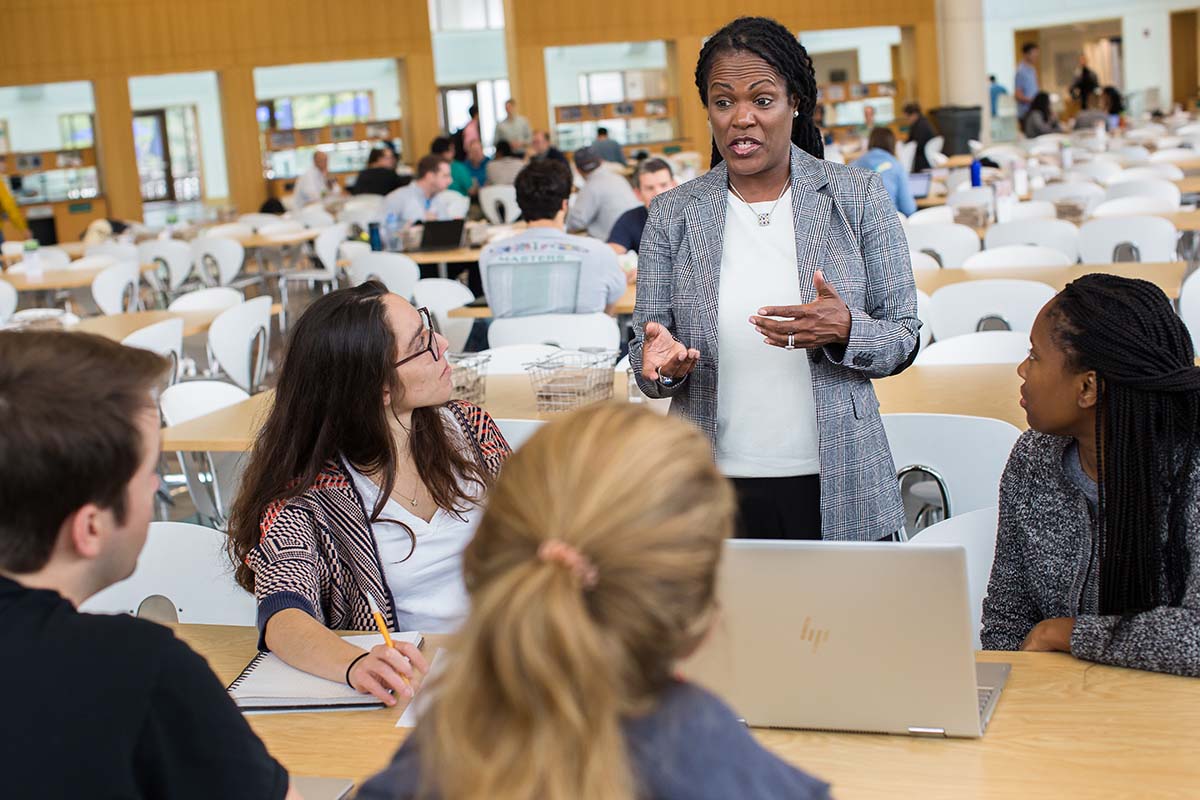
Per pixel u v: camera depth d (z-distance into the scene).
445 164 9.08
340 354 2.19
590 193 7.37
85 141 18.61
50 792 1.12
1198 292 4.41
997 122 17.83
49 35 15.58
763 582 1.67
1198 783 1.55
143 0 15.78
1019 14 24.69
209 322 6.07
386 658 1.93
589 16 17.48
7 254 10.41
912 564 1.60
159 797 1.17
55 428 1.15
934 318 4.55
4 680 1.13
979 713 1.70
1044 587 2.07
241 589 2.48
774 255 2.39
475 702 0.87
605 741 0.85
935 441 3.03
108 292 8.20
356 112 20.42
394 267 7.27
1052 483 2.04
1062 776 1.59
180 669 1.19
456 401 2.44
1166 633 1.81
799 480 2.41
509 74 17.73
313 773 1.74
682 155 14.70
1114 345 1.87
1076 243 6.48
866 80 23.92
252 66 16.27
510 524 0.91
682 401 2.46
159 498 5.22
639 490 0.90
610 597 0.88
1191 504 1.86
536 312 5.26
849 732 1.73
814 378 2.35
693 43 17.77
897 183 8.80
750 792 0.91
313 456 2.22
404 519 2.25
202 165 20.80
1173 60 24.56
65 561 1.20
